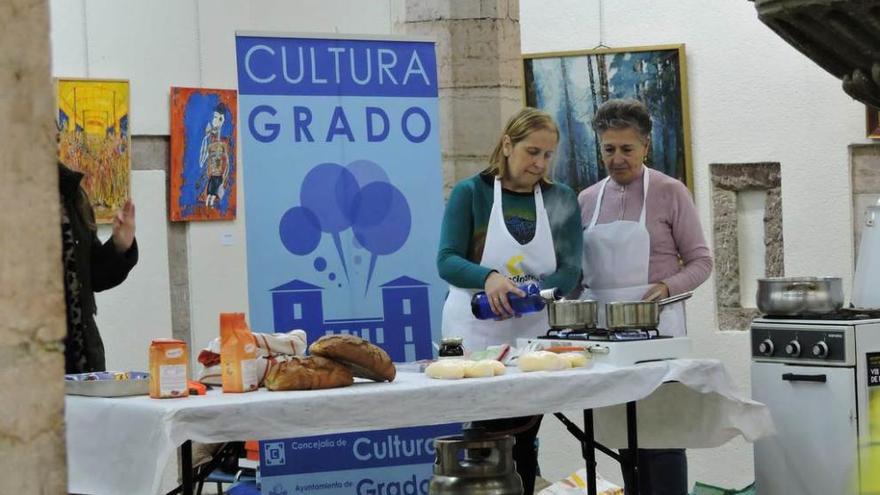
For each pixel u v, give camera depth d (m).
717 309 8.29
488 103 7.40
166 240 9.40
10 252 2.01
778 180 8.13
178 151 9.37
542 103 8.34
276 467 5.43
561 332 5.34
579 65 8.27
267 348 4.61
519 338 5.57
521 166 5.66
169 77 9.34
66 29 8.98
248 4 9.66
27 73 2.01
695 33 8.20
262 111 5.72
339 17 9.41
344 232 5.78
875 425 5.40
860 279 5.92
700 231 6.13
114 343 9.16
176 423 4.02
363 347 4.51
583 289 6.22
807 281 5.55
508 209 5.72
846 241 8.02
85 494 4.26
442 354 5.17
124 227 5.33
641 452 5.88
